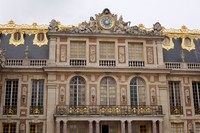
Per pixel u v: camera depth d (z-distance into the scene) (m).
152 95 42.34
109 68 42.12
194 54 47.03
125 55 43.56
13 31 45.75
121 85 42.28
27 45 44.75
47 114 40.25
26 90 41.34
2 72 41.44
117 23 44.41
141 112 40.81
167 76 43.78
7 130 40.34
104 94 42.09
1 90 40.94
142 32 44.34
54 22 43.53
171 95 43.75
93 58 42.91
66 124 39.06
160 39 44.66
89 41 43.44
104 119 39.66
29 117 40.50
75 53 43.16
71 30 43.28
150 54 44.03
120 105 41.38
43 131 40.22
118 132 41.00
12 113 40.53
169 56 45.88
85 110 40.19
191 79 44.28
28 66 41.69
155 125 40.41
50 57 42.25
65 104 40.84
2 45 44.44
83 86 42.06
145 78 42.88
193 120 42.97
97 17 44.25
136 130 41.56
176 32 48.34
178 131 42.56
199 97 44.19
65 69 41.59
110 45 44.03
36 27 46.31
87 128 40.62
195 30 49.38
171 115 42.59
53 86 41.22
